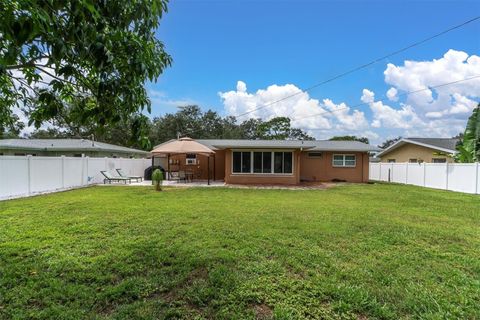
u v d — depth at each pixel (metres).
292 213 7.50
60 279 3.45
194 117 38.12
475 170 12.69
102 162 16.98
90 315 2.75
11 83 2.71
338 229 5.81
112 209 7.79
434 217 7.28
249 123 41.56
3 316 2.70
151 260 4.04
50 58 1.81
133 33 2.14
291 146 16.31
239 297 3.08
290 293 3.18
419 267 3.95
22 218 6.54
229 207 8.35
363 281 3.50
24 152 20.27
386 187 15.39
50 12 1.62
